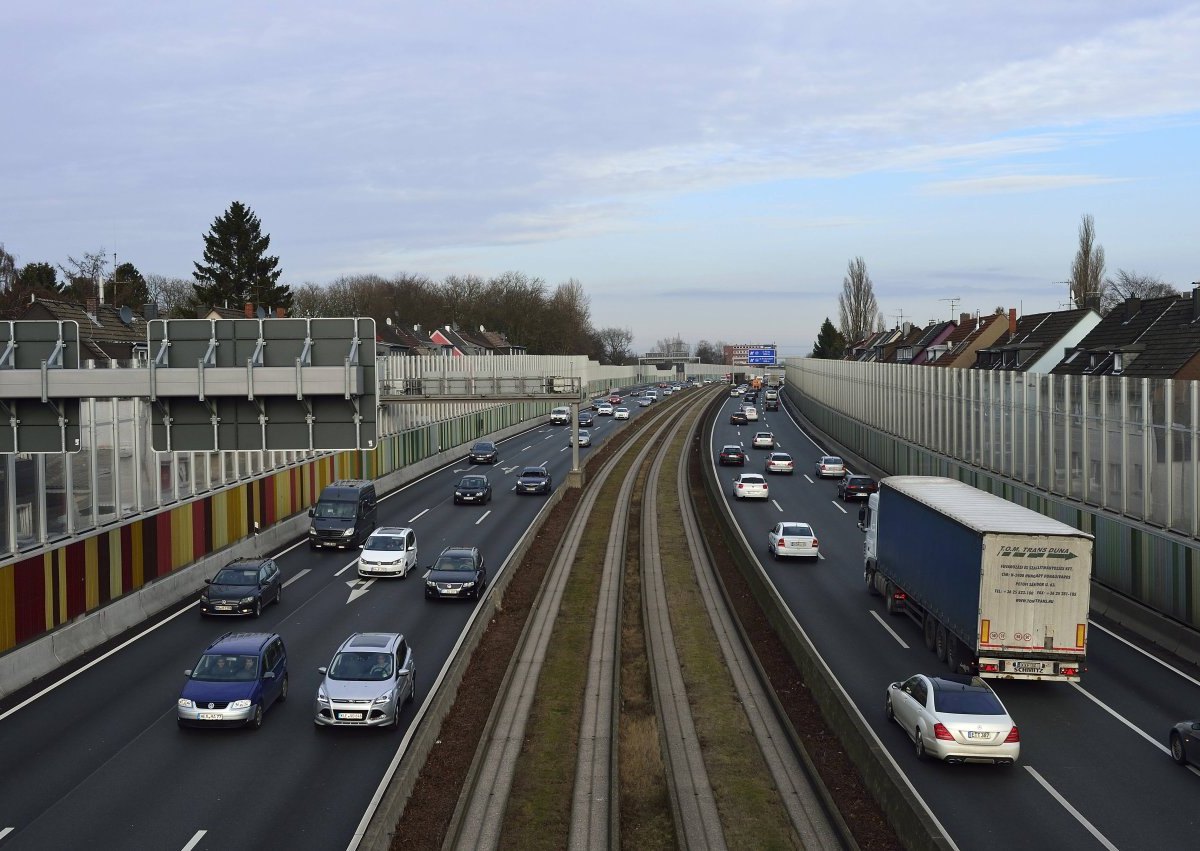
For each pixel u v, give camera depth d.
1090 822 15.21
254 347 17.73
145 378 17.34
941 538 24.28
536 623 28.94
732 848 14.82
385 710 19.45
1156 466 27.55
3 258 99.69
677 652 26.16
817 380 102.94
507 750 18.80
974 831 14.85
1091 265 95.25
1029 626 21.31
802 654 23.31
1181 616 25.67
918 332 111.25
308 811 15.70
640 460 75.25
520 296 177.62
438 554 39.19
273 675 20.97
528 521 47.19
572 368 130.88
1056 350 62.69
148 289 134.75
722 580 34.56
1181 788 16.62
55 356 17.47
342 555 39.31
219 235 105.25
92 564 26.95
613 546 42.06
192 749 18.52
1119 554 29.44
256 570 30.16
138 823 15.16
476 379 61.19
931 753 17.44
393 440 61.47
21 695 21.84
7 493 23.31
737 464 69.75
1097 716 20.47
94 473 27.66
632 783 17.33
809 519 47.81
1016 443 38.78
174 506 32.50
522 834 15.27
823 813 16.05
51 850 14.20
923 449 53.16
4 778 17.00
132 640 26.56
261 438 17.97
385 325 115.44
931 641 25.34
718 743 19.42
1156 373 42.47
